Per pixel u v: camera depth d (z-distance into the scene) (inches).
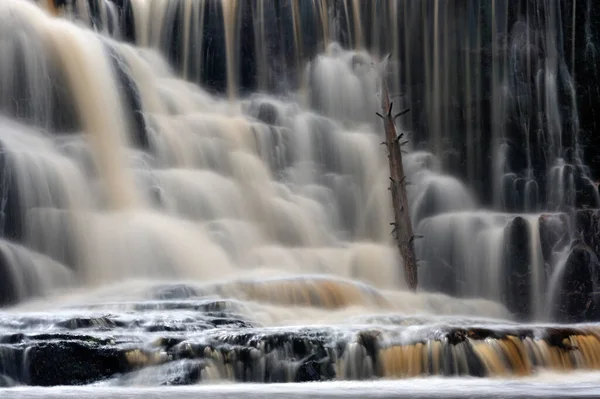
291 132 2452.0
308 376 1259.8
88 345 1234.0
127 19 2549.2
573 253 2089.1
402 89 2544.3
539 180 2381.9
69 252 1887.3
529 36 2454.5
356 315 1642.5
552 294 2081.7
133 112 2237.9
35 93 2090.3
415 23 2549.2
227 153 2329.0
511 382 1235.2
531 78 2439.7
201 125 2354.8
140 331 1336.1
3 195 1854.1
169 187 2155.5
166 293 1652.3
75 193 1987.0
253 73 2598.4
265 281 1699.1
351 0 2625.5
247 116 2492.6
